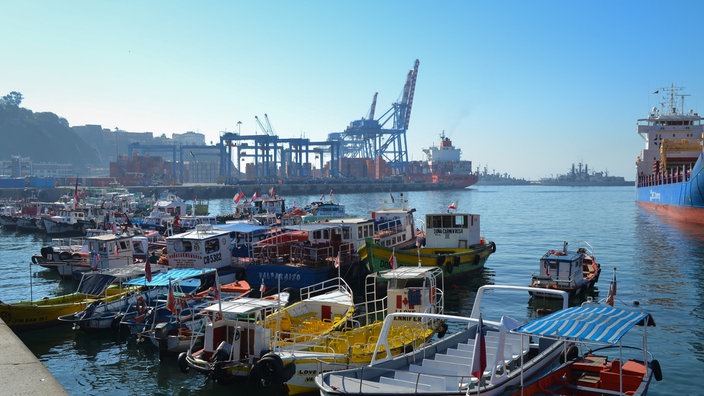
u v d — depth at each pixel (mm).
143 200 150625
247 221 74062
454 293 41688
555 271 38188
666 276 46812
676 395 22250
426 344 24766
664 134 131875
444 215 47375
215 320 23109
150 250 55344
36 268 56469
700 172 81375
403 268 30656
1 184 183125
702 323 32094
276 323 24984
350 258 43438
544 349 22234
